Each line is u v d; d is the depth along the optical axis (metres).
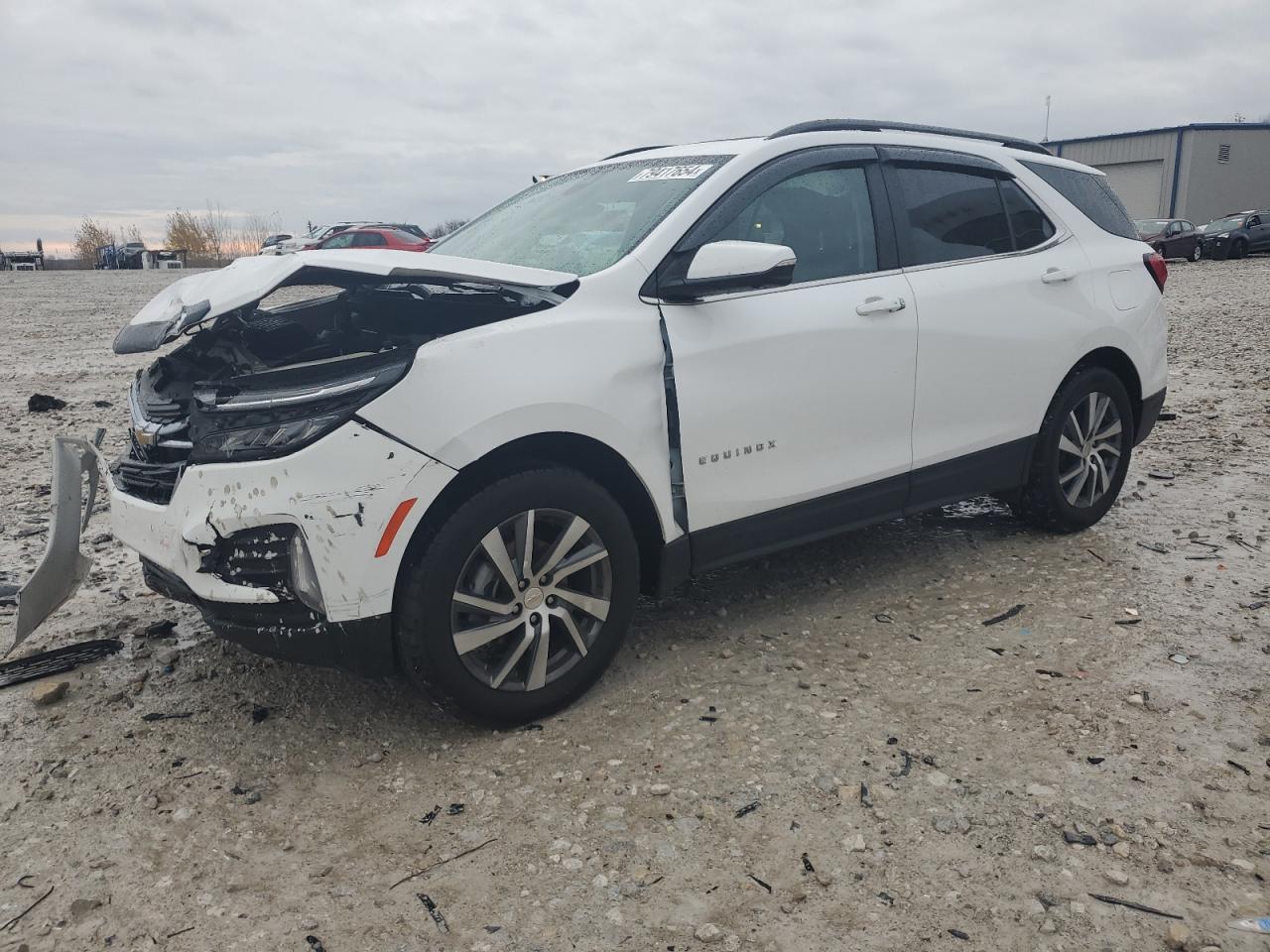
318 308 4.01
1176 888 2.39
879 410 3.91
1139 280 4.94
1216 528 5.01
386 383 2.83
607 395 3.19
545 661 3.18
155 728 3.29
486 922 2.36
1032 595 4.18
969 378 4.20
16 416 9.11
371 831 2.71
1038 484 4.68
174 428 3.09
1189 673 3.44
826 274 3.83
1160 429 7.43
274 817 2.79
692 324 3.42
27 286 33.94
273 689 3.54
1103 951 2.21
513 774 2.96
